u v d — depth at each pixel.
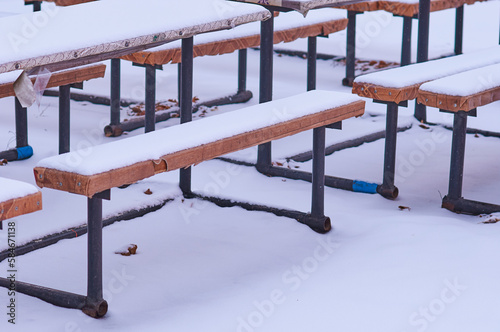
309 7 5.65
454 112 5.57
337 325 3.99
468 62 6.69
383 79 5.84
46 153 6.96
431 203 5.92
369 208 5.80
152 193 5.91
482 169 6.73
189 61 5.80
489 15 14.62
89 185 3.73
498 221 5.33
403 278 4.46
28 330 3.93
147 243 5.14
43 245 5.06
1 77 6.04
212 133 4.52
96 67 6.52
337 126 5.40
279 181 6.41
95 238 4.09
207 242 5.17
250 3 6.10
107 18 5.13
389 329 3.92
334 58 11.09
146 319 4.11
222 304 4.26
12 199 3.35
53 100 8.73
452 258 4.67
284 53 11.39
